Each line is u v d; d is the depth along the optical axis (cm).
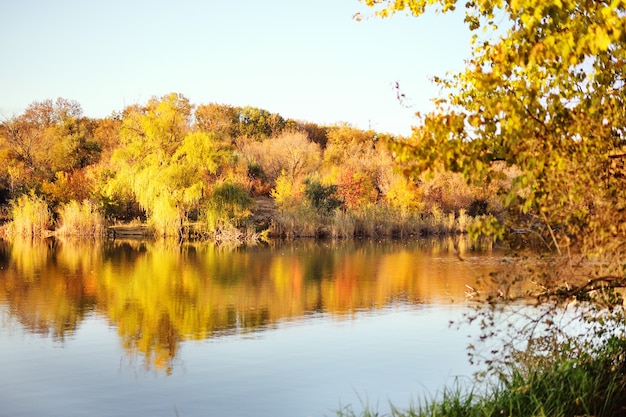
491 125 629
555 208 645
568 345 815
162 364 1277
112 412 1016
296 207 4984
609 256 683
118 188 4584
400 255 3478
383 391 1098
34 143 6531
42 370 1233
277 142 7350
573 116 643
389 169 6119
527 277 726
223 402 1060
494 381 1029
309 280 2472
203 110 8900
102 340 1481
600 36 526
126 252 3512
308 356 1333
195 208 4891
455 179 5881
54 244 3944
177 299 2019
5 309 1836
